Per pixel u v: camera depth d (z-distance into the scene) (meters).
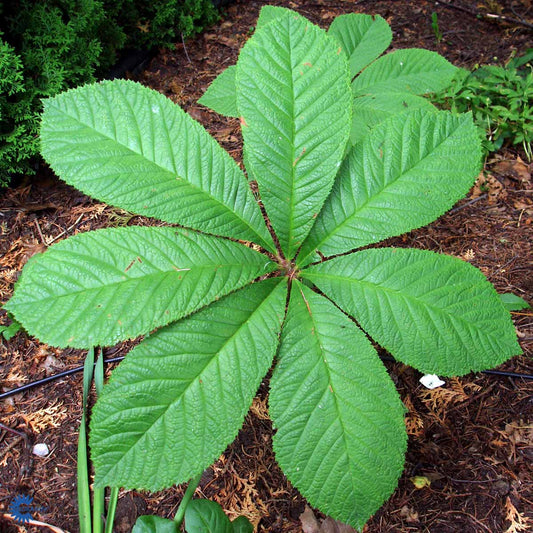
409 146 0.57
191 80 1.35
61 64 1.00
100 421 0.50
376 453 0.51
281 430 0.52
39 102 0.99
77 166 0.54
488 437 0.74
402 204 0.56
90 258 0.51
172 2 1.38
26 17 1.00
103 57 1.20
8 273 0.91
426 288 0.54
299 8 1.62
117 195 0.54
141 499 0.70
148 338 0.52
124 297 0.51
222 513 0.60
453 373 0.53
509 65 1.20
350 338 0.54
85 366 0.75
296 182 0.57
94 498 0.66
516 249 0.93
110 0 1.21
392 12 1.61
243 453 0.74
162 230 0.54
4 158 0.97
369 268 0.56
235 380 0.52
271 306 0.56
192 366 0.52
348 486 0.51
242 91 0.56
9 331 0.83
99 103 0.56
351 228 0.58
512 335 0.53
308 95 0.56
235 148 1.11
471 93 1.09
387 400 0.53
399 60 0.84
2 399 0.79
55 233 0.97
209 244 0.55
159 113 0.56
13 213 1.00
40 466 0.73
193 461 0.50
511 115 1.05
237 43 1.48
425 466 0.72
